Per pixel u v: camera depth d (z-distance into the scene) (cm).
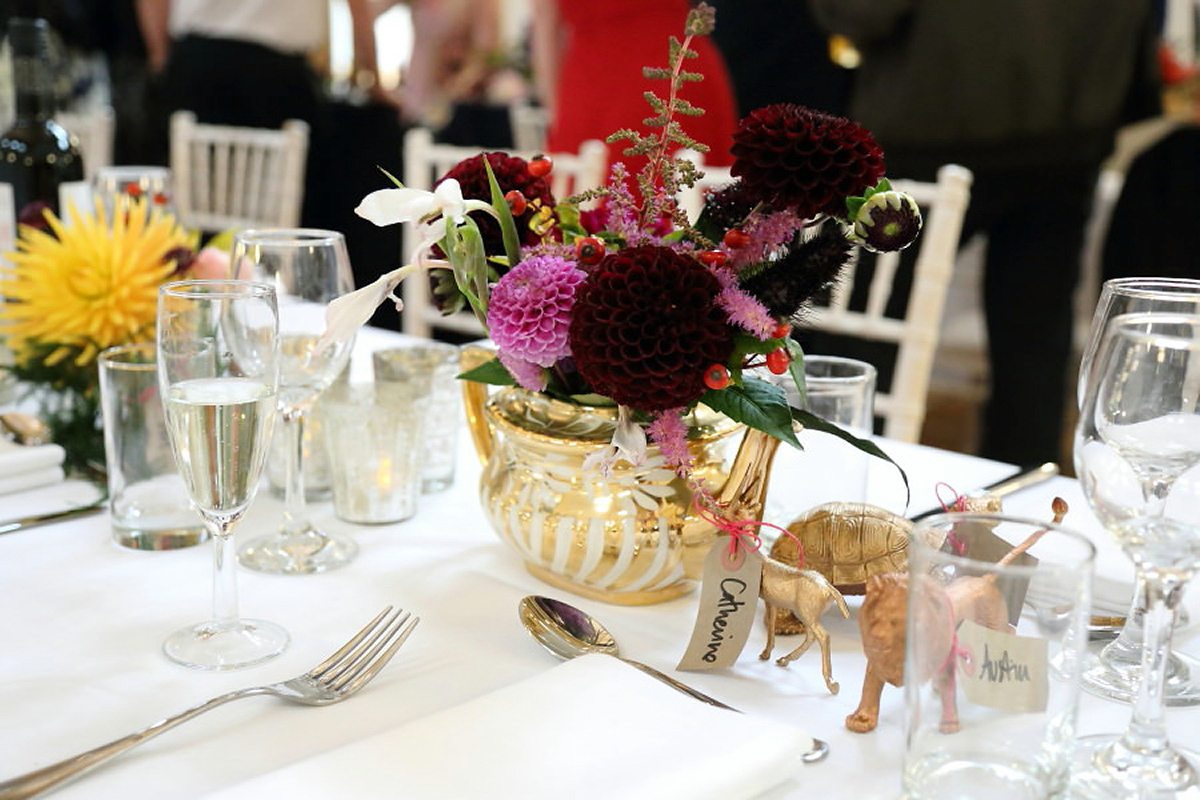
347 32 452
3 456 109
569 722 66
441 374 113
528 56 430
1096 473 67
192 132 281
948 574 56
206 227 284
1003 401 280
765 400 79
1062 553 59
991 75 252
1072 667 55
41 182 133
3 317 114
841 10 255
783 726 66
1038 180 260
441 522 108
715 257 77
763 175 76
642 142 82
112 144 399
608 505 87
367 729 71
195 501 81
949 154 262
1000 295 275
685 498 87
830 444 94
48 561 96
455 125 421
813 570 80
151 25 355
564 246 83
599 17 233
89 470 116
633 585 89
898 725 73
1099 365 67
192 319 78
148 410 98
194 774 66
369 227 384
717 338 74
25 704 73
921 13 252
